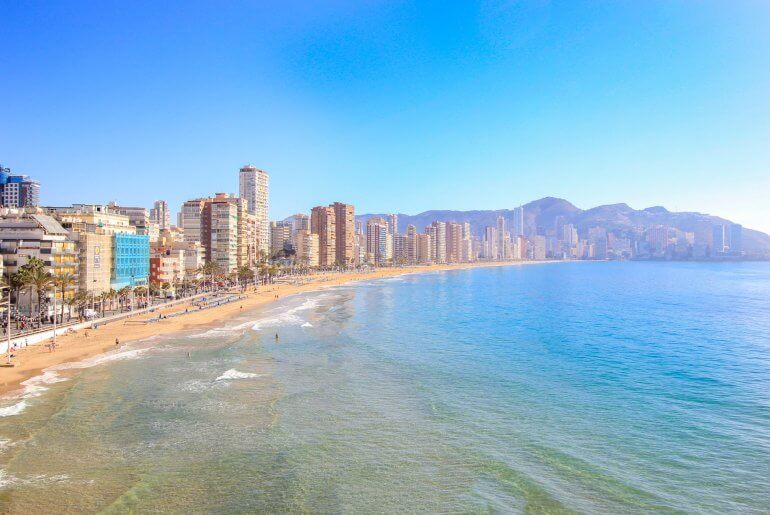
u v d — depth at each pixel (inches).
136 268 5802.2
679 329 4581.7
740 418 2065.7
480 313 5748.0
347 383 2559.1
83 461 1610.5
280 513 1325.0
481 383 2586.1
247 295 7603.4
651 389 2490.2
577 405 2225.6
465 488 1461.6
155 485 1461.6
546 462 1636.3
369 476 1533.0
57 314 4328.3
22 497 1381.6
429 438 1829.5
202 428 1903.3
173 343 3604.8
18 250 4352.9
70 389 2375.7
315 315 5398.6
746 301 7293.3
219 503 1369.3
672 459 1664.6
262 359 3112.7
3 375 2632.9
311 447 1739.7
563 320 5172.2
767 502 1396.4
